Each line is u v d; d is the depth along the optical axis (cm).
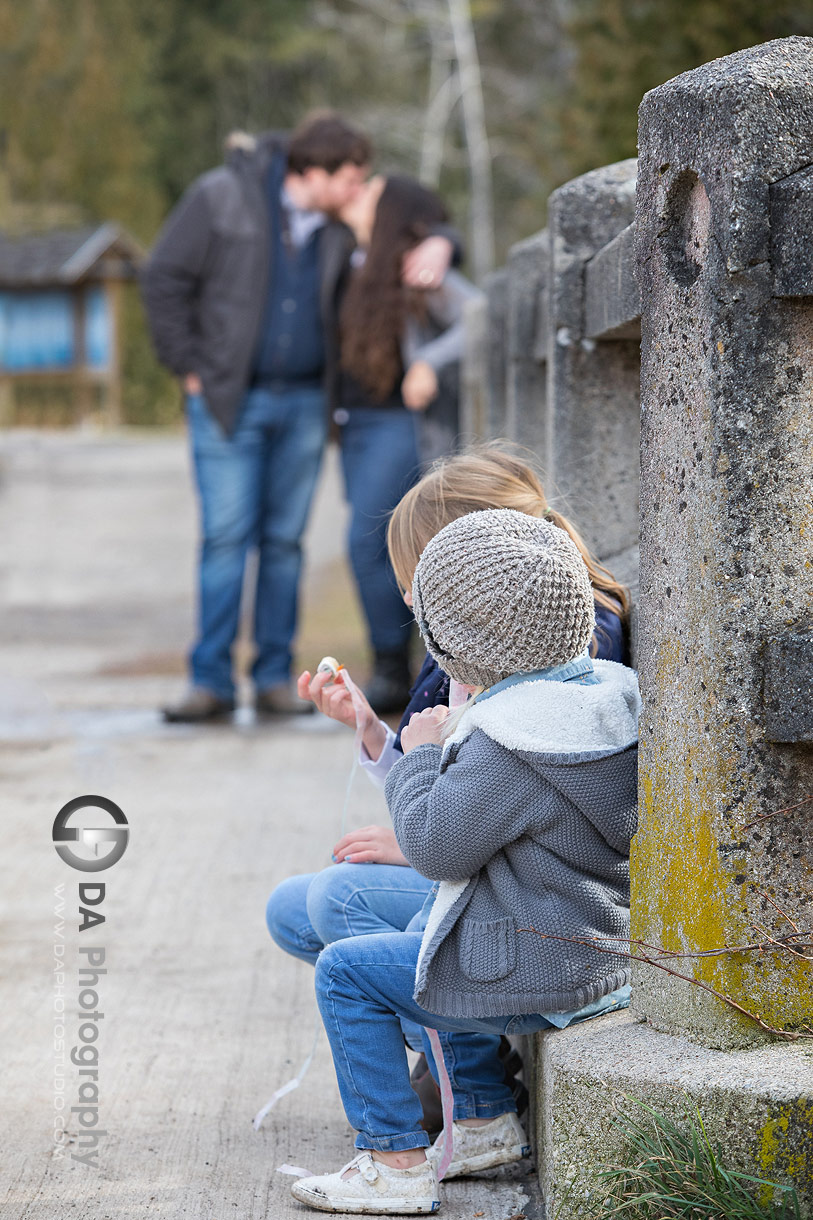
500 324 893
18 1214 387
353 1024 395
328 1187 390
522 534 374
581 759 369
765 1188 328
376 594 1059
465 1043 422
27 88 6562
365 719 464
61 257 5091
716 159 335
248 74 7788
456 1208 396
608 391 553
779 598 340
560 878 374
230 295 1028
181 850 736
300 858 721
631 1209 338
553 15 3325
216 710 1092
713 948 347
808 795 343
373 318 1026
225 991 556
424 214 1040
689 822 354
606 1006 388
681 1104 336
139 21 7475
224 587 1080
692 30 1119
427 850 370
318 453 1080
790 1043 348
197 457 1066
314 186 1019
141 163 6925
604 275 502
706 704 345
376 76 7069
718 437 338
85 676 1312
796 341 335
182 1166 419
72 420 5581
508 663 371
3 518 2725
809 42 342
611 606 451
